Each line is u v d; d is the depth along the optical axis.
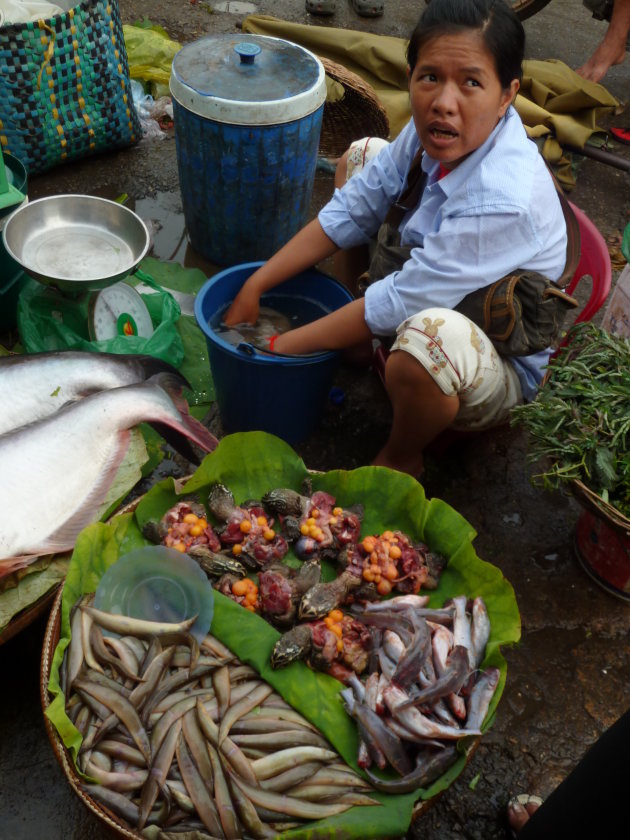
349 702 1.76
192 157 3.06
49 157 3.63
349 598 2.03
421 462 2.60
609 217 4.03
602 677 2.25
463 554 2.06
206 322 2.46
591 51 5.34
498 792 2.00
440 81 2.00
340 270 3.05
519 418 2.27
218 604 1.88
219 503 2.12
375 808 1.63
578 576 2.48
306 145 3.09
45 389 2.38
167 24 4.79
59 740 1.64
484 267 2.19
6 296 2.82
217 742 1.67
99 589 1.87
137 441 2.37
